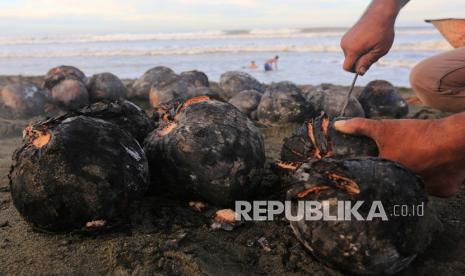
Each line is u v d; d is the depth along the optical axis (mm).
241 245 496
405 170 433
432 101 690
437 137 451
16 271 450
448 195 497
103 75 1396
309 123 560
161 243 490
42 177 460
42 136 489
